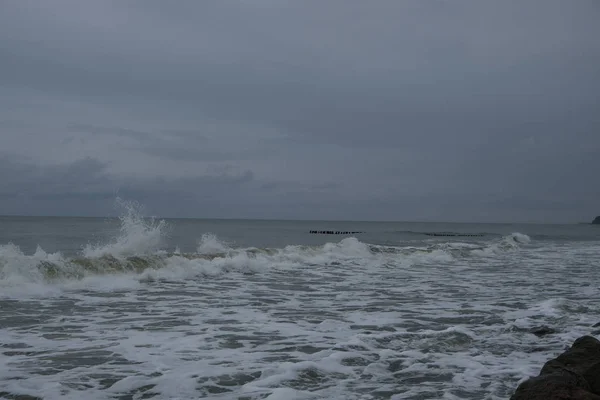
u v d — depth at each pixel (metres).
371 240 50.16
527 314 10.87
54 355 7.32
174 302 11.91
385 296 13.49
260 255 21.22
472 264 23.64
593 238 59.31
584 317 10.44
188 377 6.39
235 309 11.22
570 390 4.81
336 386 6.14
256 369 6.75
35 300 11.57
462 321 10.21
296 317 10.45
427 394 5.90
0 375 6.34
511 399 5.06
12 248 14.60
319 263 21.69
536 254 30.72
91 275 14.30
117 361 7.07
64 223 74.06
